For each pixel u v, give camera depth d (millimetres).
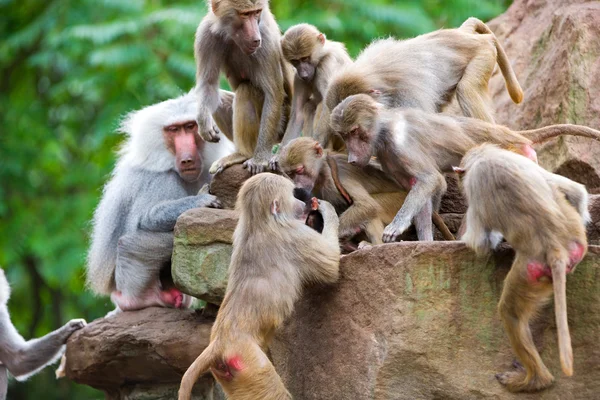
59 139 21516
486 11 17641
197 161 11875
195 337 10727
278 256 8766
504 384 8047
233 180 10922
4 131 20609
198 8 17609
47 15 18844
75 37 17375
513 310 7613
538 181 7637
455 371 8234
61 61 19453
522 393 8000
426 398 8320
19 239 19375
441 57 10141
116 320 11367
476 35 10477
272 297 8625
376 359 8477
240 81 11273
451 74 10164
